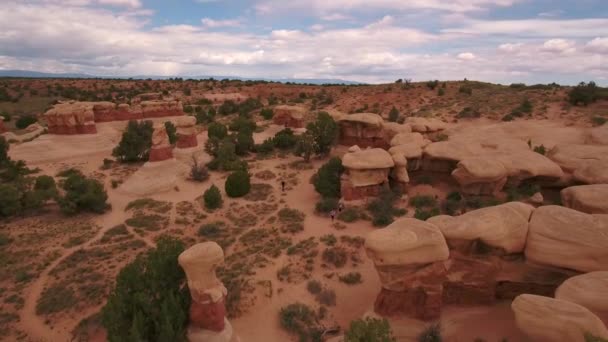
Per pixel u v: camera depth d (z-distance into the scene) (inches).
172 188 1670.8
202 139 2630.4
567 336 521.7
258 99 4739.2
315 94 4822.8
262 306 895.1
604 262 670.5
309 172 1905.8
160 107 2849.4
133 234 1256.2
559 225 728.3
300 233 1261.1
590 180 1236.5
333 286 964.6
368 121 2137.1
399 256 732.0
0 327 808.3
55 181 1734.7
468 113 3243.1
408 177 1577.3
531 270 765.9
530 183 1417.3
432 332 724.0
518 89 3988.7
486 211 786.8
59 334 794.2
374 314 797.2
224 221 1382.9
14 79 6515.8
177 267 765.9
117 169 1947.6
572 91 3144.7
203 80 6638.8
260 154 2252.7
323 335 798.5
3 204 1328.7
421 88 4163.4
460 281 789.2
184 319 720.3
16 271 1018.7
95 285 945.5
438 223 790.5
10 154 1994.3
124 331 671.1
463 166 1396.4
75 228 1289.4
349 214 1370.6
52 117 2144.4
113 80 6697.8
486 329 741.3
